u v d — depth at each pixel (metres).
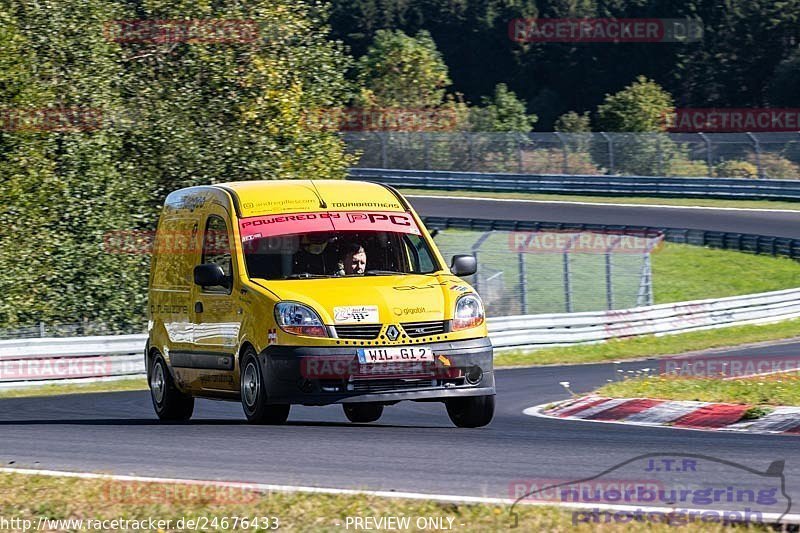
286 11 98.62
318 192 35.06
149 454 27.27
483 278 89.44
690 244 129.00
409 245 34.31
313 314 30.45
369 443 27.95
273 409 31.38
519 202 157.88
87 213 85.69
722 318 91.75
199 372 35.25
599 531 18.12
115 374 65.19
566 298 87.31
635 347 80.62
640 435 30.66
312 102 100.56
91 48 90.12
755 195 152.00
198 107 95.25
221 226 34.59
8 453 28.95
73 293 85.44
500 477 23.19
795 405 35.28
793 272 116.19
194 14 96.62
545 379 58.19
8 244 82.00
